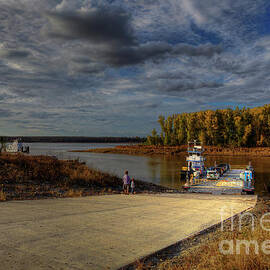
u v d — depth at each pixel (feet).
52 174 67.67
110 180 76.59
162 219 29.63
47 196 46.91
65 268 14.33
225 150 325.21
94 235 21.11
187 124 371.56
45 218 26.61
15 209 31.30
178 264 16.33
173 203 45.42
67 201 41.75
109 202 43.11
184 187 90.99
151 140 432.25
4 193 42.93
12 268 13.88
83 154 327.67
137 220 28.27
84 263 15.24
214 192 83.46
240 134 335.88
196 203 47.06
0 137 108.78
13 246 17.38
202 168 133.39
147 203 44.24
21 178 58.95
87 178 71.51
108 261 15.79
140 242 20.06
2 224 23.15
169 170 156.04
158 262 16.63
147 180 115.34
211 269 14.64
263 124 336.49
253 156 290.35
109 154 335.26
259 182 113.09
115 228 23.95
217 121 345.51
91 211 32.60
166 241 20.74
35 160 83.25
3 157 75.15
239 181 102.47
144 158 266.16
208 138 355.36
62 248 17.52
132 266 15.53
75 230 22.30
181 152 334.85
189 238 22.11
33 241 18.65
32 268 14.05
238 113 351.87
